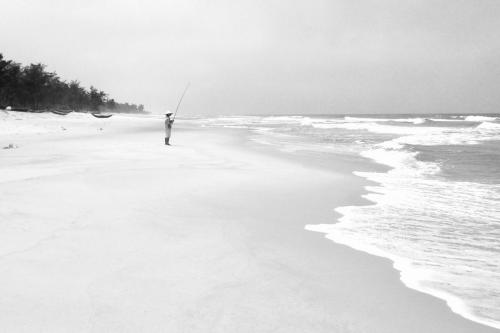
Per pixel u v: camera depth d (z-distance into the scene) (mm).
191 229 5742
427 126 42156
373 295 3893
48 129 31422
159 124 47875
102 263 4293
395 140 22969
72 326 3031
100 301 3447
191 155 15047
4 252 4449
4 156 13461
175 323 3160
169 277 4039
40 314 3184
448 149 17875
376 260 4848
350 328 3244
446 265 4734
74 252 4559
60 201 6875
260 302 3619
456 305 3725
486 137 24688
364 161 14625
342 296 3844
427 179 10891
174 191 8273
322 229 6090
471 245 5461
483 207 7633
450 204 7902
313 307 3588
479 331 3264
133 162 12477
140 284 3832
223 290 3820
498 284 4215
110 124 45094
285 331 3141
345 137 27281
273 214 6867
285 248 5164
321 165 13477
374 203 7969
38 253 4469
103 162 12258
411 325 3334
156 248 4867
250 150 18172
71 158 13125
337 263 4711
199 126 47406
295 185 9672
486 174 11625
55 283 3746
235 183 9562
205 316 3303
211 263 4496
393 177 11195
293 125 50188
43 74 59656
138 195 7727
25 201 6754
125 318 3189
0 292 3514
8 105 50469
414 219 6785
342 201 8109
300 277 4254
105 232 5352
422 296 3904
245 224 6164
